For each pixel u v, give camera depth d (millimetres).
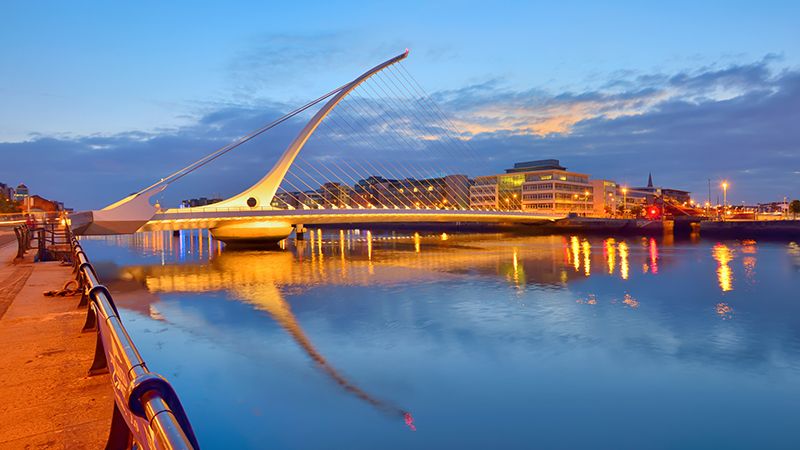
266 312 20281
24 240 18953
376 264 40844
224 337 15914
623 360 13383
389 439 8680
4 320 7070
